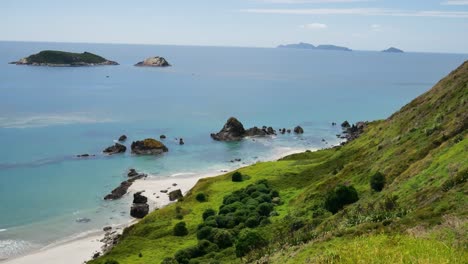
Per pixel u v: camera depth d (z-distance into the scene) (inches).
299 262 1117.7
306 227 1946.4
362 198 2123.5
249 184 3366.1
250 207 2726.4
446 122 2416.3
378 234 1075.9
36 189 3895.2
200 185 3690.9
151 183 4170.8
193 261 2036.2
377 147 2925.7
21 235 2977.4
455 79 2952.8
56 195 3774.6
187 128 6840.6
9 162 4670.3
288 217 2410.2
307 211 2409.0
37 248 2787.9
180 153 5388.8
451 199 1185.4
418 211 1197.7
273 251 1465.3
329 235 1239.5
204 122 7342.5
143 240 2596.0
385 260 832.3
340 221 1608.0
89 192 3887.8
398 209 1387.8
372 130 3681.1
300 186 3203.7
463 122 2146.9
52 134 6038.4
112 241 2888.8
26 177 4215.1
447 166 1603.1
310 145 5885.8
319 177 3240.7
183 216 2957.7
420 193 1525.6
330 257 944.9
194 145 5802.2
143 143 5334.6
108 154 5162.4
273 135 6461.6
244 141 6072.8
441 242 904.9
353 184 2464.3
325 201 2305.6
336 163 3376.0
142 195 3737.7
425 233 985.5
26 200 3624.5
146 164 4845.0
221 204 3056.1
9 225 3129.9
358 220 1348.4
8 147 5255.9
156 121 7317.9
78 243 2874.0
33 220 3238.2
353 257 890.1
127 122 7140.8
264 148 5718.5
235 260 1825.8
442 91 2955.2
